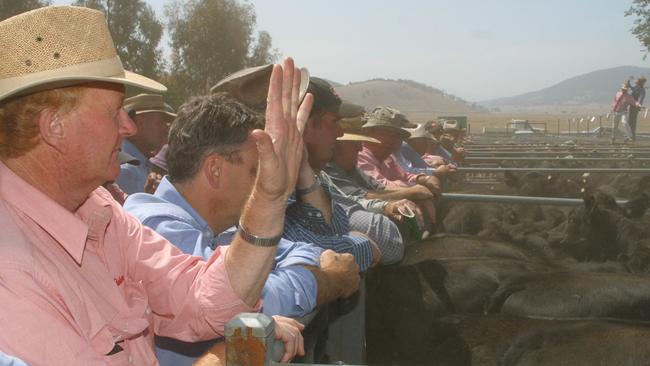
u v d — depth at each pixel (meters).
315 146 3.84
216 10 42.16
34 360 1.35
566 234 6.94
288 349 1.84
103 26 1.60
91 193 1.81
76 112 1.54
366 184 5.92
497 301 4.85
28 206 1.52
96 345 1.55
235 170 2.39
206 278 1.86
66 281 1.51
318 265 2.52
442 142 12.99
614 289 4.66
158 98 6.09
